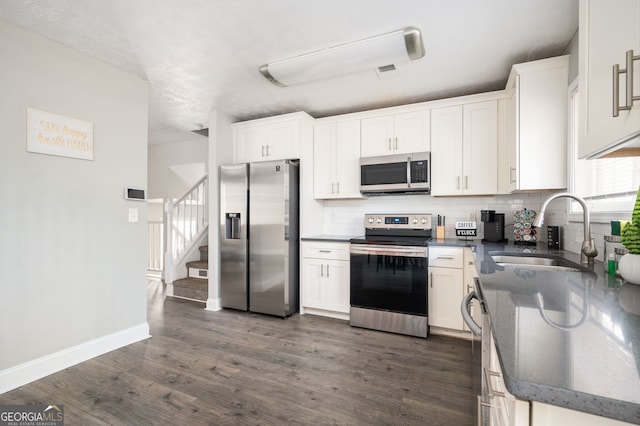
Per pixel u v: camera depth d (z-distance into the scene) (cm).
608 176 173
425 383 201
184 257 450
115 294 256
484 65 251
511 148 259
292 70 252
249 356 240
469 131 292
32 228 208
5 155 196
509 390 48
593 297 96
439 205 339
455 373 213
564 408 48
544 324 71
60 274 222
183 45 226
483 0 176
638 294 99
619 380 46
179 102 341
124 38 217
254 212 347
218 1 178
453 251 273
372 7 183
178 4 181
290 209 341
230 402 180
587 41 106
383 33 209
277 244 335
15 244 200
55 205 220
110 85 255
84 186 237
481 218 300
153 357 238
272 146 362
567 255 191
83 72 237
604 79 93
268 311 339
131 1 178
